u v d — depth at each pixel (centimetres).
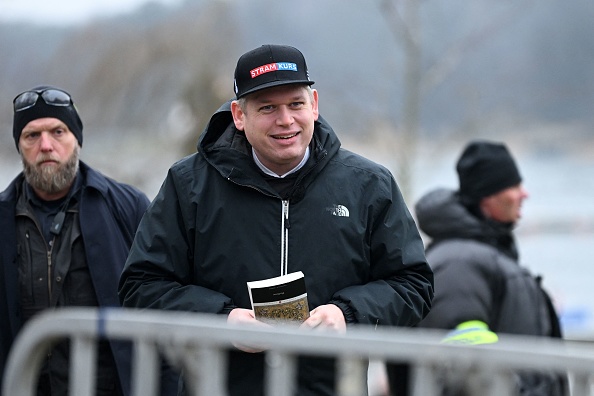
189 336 620
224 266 877
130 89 4719
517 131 4397
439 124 3997
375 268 902
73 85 4916
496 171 1286
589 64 4219
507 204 1296
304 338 600
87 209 1149
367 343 590
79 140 1179
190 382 646
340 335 596
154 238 897
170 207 905
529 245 3925
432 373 580
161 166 4631
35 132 1147
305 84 865
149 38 4691
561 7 4197
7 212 1157
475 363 570
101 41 4869
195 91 4484
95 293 1133
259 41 4722
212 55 4631
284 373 605
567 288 3397
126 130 4694
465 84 3897
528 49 4256
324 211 883
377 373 1468
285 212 881
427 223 1240
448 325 1133
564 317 3144
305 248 875
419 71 3388
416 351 581
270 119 857
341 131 3891
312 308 866
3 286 1136
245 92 857
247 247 876
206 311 853
